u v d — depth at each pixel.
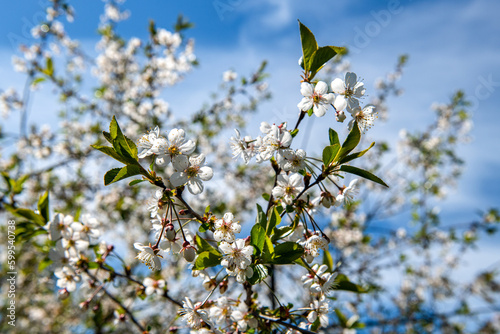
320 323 0.50
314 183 0.47
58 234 0.51
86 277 0.55
